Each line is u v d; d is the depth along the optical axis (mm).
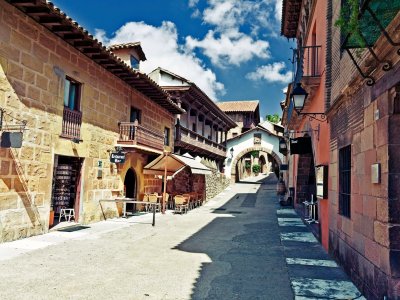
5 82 8219
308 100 10891
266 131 36562
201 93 25406
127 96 15055
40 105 9469
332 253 7734
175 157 15812
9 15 8328
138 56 19438
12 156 8484
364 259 5195
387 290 4203
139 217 14609
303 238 10305
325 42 8875
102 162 12906
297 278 6184
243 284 5832
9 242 8383
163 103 18969
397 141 4242
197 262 7266
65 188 11898
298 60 11773
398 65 3984
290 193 20953
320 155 9492
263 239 10125
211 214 16734
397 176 4215
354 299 5098
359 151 5516
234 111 44750
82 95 11578
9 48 8352
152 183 18156
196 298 5117
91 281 5754
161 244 9086
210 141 30203
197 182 21953
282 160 35938
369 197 4961
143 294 5207
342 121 6777
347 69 6332
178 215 16031
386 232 4254
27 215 9055
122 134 14180
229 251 8430
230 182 36438
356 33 4234
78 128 11375
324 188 8438
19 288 5293
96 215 12578
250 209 19281
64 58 10555
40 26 9438
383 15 4059
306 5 13438
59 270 6332
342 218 6715
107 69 13203
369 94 5043
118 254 7777
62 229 10586
